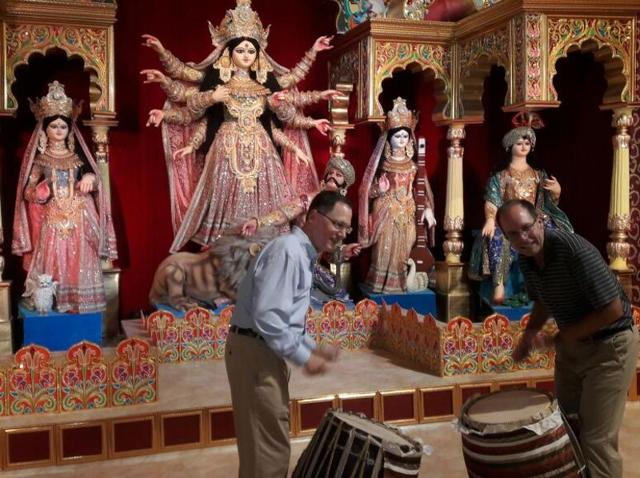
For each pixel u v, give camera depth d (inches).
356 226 341.4
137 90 309.7
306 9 331.9
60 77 299.3
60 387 207.0
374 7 320.5
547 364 251.9
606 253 306.2
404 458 137.6
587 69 310.0
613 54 272.2
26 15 265.9
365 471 136.8
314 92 305.9
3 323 260.4
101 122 279.9
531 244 155.2
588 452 161.3
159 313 265.0
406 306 309.9
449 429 225.9
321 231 149.5
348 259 326.0
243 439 151.1
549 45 265.7
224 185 291.7
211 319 270.2
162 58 282.5
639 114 287.3
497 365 247.8
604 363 159.3
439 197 344.2
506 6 272.8
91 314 270.4
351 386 232.4
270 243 148.5
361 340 287.1
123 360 211.2
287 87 304.5
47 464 196.7
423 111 341.1
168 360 266.1
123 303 314.2
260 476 149.9
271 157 298.2
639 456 197.3
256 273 146.7
